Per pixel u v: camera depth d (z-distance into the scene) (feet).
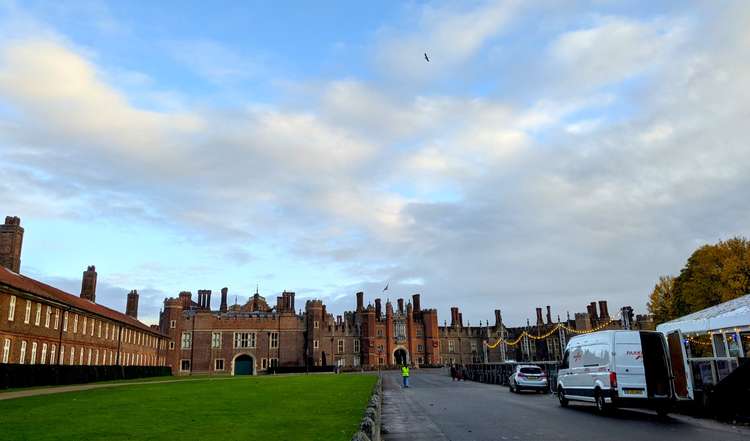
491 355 405.18
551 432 52.39
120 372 189.26
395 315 390.63
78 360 185.16
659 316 233.96
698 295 193.06
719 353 83.15
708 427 55.72
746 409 59.57
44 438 39.47
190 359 328.29
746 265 173.78
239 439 39.42
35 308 152.15
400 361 391.04
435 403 89.86
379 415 61.87
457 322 421.59
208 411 60.90
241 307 394.32
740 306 77.05
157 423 49.19
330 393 94.17
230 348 332.39
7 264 176.24
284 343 337.52
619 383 65.82
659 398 65.21
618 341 67.26
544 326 381.60
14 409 62.44
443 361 397.60
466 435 51.42
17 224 180.86
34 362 150.82
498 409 77.30
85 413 57.98
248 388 109.91
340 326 380.37
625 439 47.50
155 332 291.79
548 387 119.65
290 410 62.54
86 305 202.90
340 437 40.86
